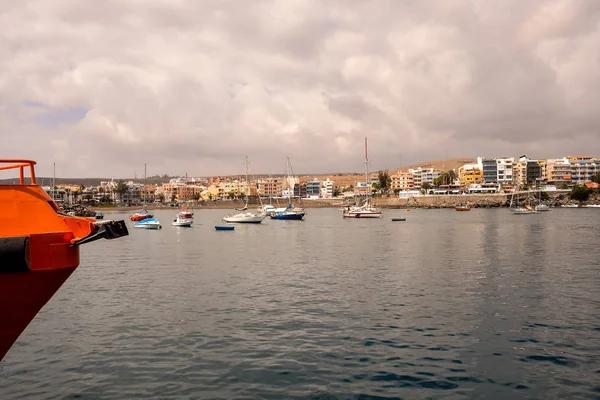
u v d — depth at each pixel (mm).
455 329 22094
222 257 52094
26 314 11281
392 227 105562
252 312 25656
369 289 31781
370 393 15352
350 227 108375
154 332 21984
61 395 15227
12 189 10836
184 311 25969
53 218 11070
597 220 119000
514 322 23141
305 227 110938
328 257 50938
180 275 38844
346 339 20797
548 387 15672
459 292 30297
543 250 54188
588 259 45719
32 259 10539
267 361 18203
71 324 23406
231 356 18766
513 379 16328
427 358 18406
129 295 30375
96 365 17797
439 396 15109
